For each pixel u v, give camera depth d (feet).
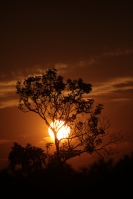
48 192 38.75
